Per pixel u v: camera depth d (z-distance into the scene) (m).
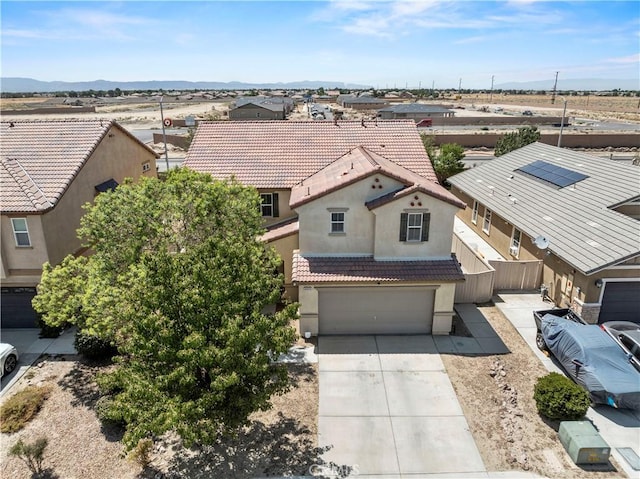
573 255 19.27
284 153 24.73
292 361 17.36
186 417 10.37
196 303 11.05
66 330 20.41
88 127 24.45
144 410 10.63
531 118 93.69
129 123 99.12
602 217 20.95
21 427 14.39
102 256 15.36
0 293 20.34
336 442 13.44
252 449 13.26
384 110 96.81
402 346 18.42
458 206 18.62
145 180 17.80
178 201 15.91
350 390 15.67
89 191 22.98
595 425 13.95
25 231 19.42
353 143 25.55
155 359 11.23
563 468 12.43
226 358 10.48
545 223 22.69
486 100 192.88
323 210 19.09
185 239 16.09
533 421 14.20
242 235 16.19
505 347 18.23
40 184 20.38
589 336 15.88
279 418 14.43
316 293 18.61
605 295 18.92
